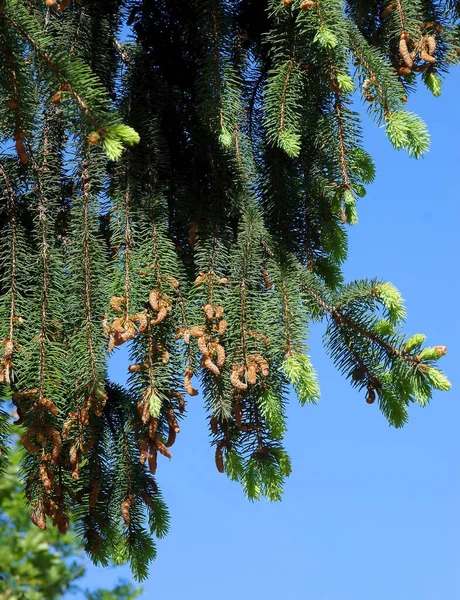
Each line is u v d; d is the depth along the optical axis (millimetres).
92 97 1795
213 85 1919
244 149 1987
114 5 2025
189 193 1958
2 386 1931
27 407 1854
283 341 1899
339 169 1995
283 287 1925
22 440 1845
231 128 1921
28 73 1841
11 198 1927
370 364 1935
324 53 1895
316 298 1947
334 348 1948
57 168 1950
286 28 1937
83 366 1869
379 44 1995
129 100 1963
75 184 1947
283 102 1922
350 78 1889
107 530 2000
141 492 2000
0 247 1938
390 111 1894
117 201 1923
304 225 2039
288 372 1867
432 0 2012
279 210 2002
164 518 2020
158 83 1985
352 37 1928
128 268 1894
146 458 1896
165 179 1976
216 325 1896
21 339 1877
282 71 1931
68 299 1895
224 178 1971
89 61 1965
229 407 1900
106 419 2027
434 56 1996
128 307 1873
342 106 1962
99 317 1892
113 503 2004
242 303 1900
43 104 1922
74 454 1871
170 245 1916
